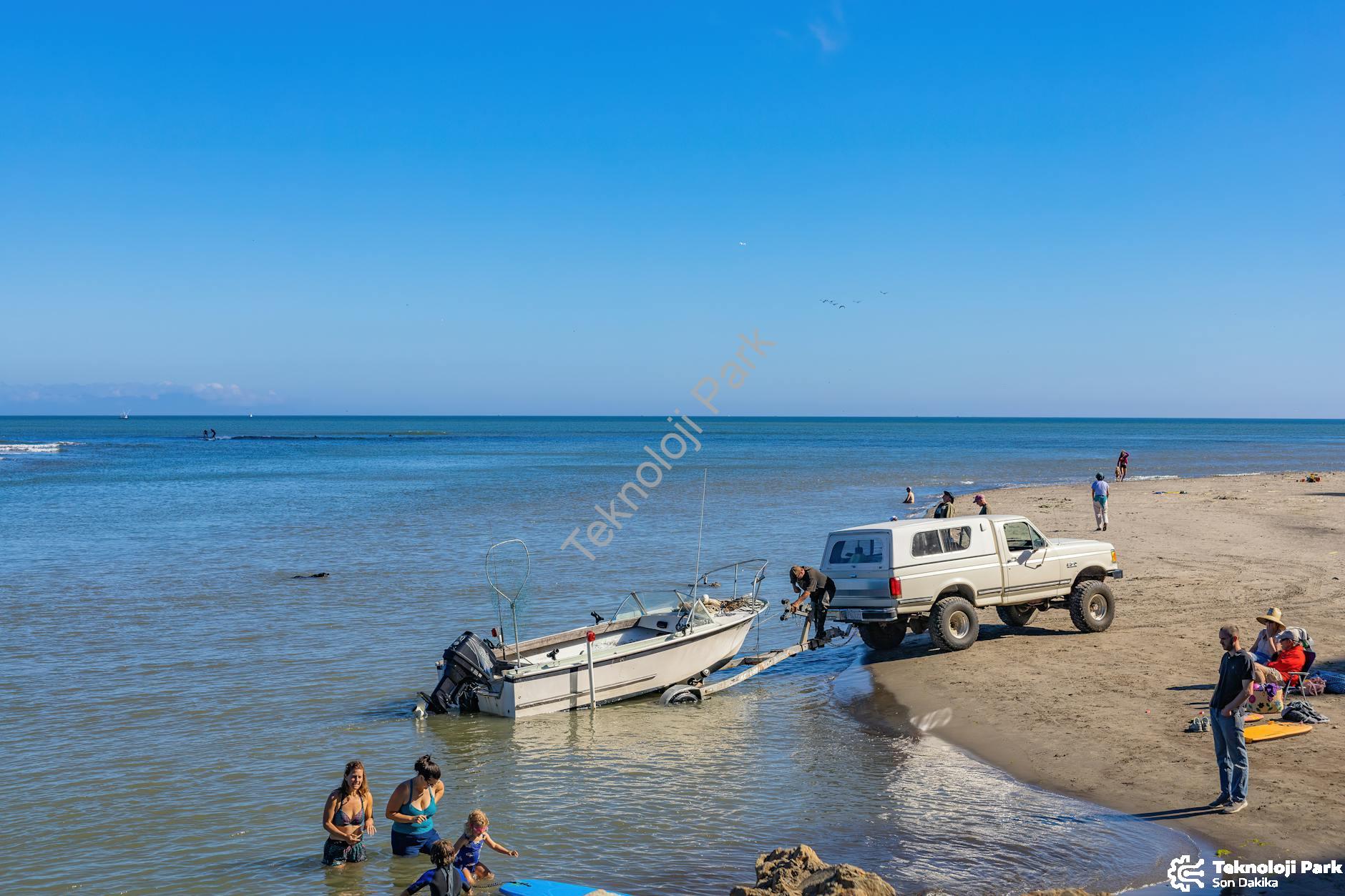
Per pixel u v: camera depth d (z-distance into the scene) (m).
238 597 22.22
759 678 15.64
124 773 11.16
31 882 8.44
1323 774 9.41
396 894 8.23
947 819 9.30
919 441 158.62
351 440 161.00
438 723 13.17
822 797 10.07
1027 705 12.57
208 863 8.84
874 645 16.86
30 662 16.31
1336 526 29.88
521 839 9.17
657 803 10.03
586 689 13.73
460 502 47.75
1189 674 13.57
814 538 32.47
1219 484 50.09
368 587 23.50
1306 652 12.54
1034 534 16.42
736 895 7.26
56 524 38.06
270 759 11.66
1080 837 8.65
